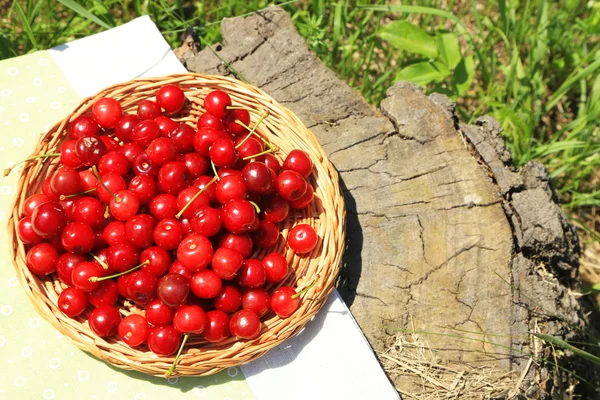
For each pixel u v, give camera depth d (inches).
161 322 24.1
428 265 26.7
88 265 24.2
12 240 24.8
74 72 28.3
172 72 28.8
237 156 26.0
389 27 32.2
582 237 35.6
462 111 35.8
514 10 36.3
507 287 26.5
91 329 24.0
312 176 27.0
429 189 27.5
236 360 23.8
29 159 25.1
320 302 24.8
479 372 25.6
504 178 27.5
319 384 24.8
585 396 29.9
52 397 24.2
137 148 26.5
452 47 32.5
